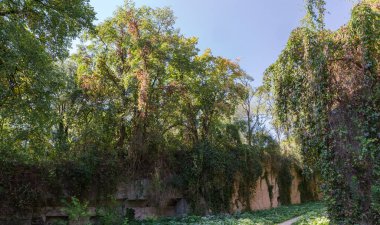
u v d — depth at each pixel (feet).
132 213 59.98
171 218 61.26
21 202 46.70
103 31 66.03
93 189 54.90
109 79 67.46
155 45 63.21
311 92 32.22
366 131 28.22
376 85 28.50
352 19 30.25
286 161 93.50
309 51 32.40
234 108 80.33
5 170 46.60
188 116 72.84
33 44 40.52
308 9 33.17
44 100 44.68
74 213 47.32
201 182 69.21
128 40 64.03
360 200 28.43
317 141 31.60
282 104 36.52
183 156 69.92
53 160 52.80
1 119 47.09
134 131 62.85
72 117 62.28
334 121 30.35
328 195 30.71
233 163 76.48
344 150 29.58
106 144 62.23
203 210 67.51
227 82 79.10
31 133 49.03
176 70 69.05
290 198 95.50
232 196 75.00
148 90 62.13
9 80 42.63
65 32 46.70
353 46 30.60
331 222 30.37
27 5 44.16
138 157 62.85
